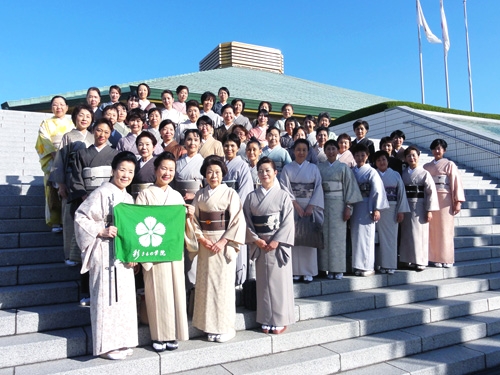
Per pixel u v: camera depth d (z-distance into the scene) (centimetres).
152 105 747
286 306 396
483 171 1113
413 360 405
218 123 723
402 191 552
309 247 491
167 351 347
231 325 379
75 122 461
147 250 342
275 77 2027
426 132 1291
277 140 573
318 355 379
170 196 367
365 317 448
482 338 468
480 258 664
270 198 408
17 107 1325
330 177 518
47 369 314
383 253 543
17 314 359
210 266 378
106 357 331
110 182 358
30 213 539
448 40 1961
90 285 334
